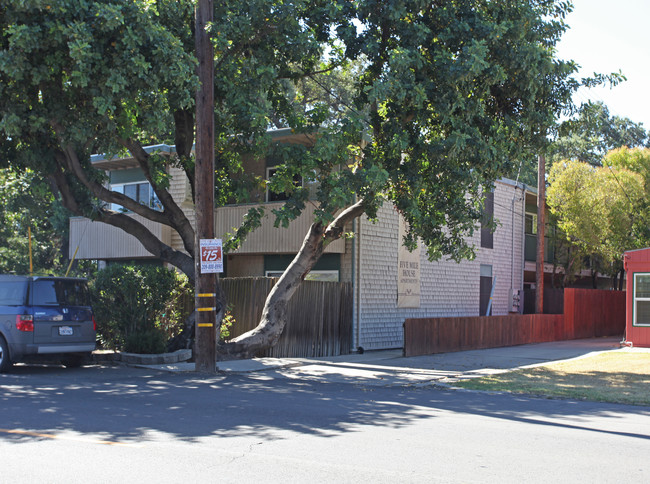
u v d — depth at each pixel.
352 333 19.58
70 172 15.51
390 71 13.95
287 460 6.28
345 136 14.52
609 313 30.59
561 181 29.25
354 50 15.32
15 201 24.70
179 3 14.18
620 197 29.47
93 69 12.02
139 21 12.05
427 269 23.00
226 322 16.70
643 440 7.85
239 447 6.77
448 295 24.03
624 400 11.09
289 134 18.67
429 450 6.93
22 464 5.97
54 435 7.22
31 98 13.40
